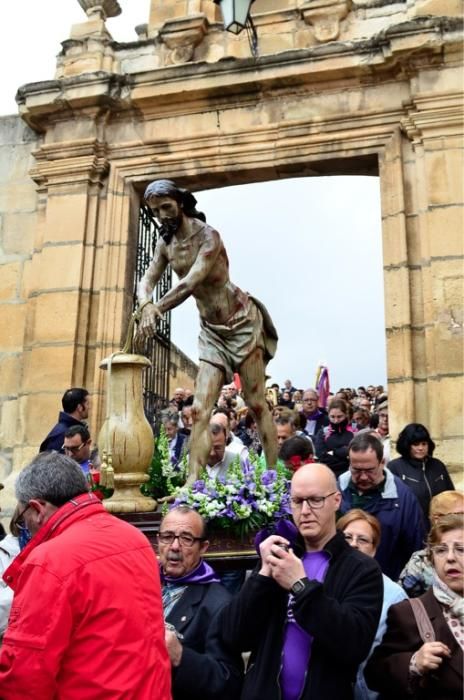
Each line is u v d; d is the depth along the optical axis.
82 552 2.36
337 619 2.55
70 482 2.64
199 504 4.11
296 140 8.48
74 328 8.55
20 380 8.92
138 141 8.98
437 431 7.27
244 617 2.79
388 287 7.87
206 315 4.75
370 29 8.66
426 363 7.58
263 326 5.00
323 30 8.74
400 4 8.62
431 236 7.70
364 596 2.72
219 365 4.64
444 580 2.90
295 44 8.88
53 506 2.62
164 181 4.59
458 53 7.92
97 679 2.20
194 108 8.89
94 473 4.66
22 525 3.07
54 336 8.60
